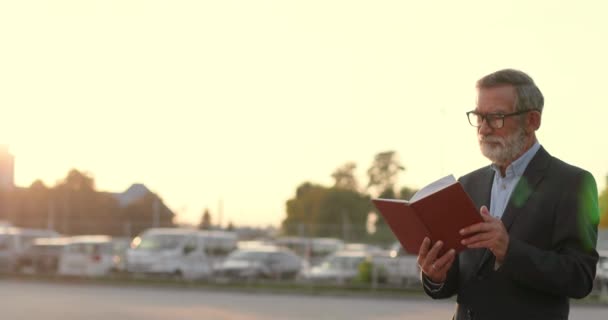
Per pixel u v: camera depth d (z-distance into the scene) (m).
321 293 29.95
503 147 4.62
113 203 72.44
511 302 4.57
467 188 4.96
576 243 4.48
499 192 4.76
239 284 32.91
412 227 4.52
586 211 4.51
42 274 34.25
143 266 33.84
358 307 24.02
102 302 23.53
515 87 4.62
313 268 33.53
